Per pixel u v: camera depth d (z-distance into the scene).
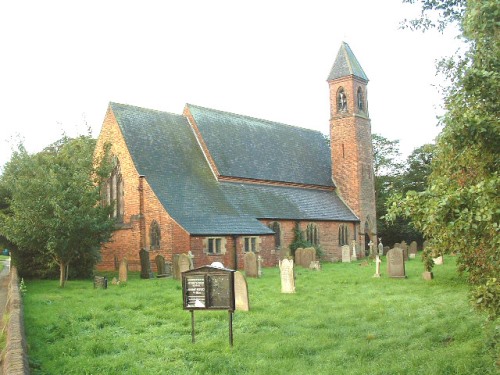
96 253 28.44
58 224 22.55
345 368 9.16
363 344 10.63
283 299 17.23
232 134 46.12
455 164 9.87
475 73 6.86
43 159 27.73
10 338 9.01
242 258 34.78
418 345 10.33
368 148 53.69
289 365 9.41
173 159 38.72
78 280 27.44
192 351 10.59
